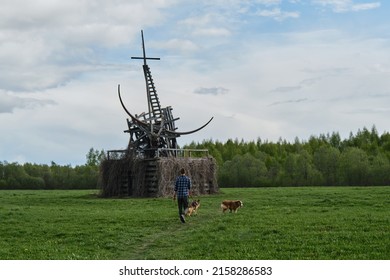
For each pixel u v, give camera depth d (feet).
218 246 76.13
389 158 410.31
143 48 193.47
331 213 107.45
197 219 105.40
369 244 73.61
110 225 98.12
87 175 408.46
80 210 128.26
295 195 164.96
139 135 189.37
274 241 77.77
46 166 429.38
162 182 173.78
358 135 495.00
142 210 126.21
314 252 70.69
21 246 80.48
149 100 192.44
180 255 71.87
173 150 189.57
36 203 158.10
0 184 413.18
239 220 99.91
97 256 73.10
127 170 183.93
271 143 496.23
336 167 372.17
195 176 181.88
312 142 493.36
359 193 162.71
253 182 374.22
